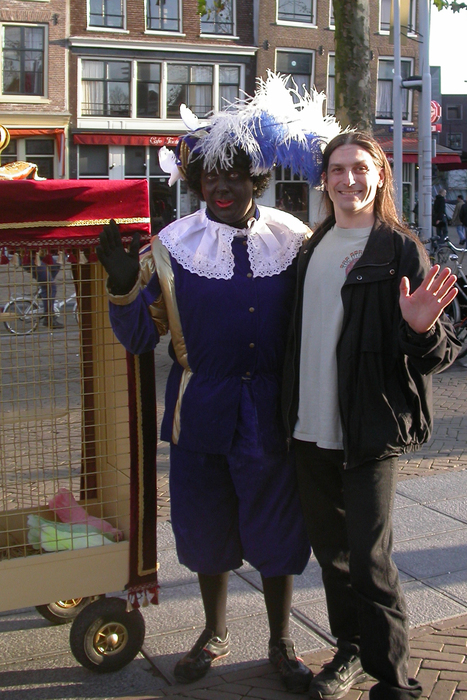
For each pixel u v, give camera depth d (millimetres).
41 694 2453
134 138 20781
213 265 2363
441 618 2881
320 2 21922
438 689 2412
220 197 2377
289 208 17453
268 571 2482
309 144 2369
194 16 21047
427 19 11844
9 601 2389
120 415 2604
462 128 53844
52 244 2234
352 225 2279
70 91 20250
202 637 2600
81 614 2496
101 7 20234
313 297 2301
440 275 1977
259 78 2420
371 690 2283
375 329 2160
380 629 2188
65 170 20406
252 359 2391
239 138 2262
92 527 2598
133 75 20656
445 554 3434
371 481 2201
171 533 3736
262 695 2436
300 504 2490
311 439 2326
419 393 2215
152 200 21328
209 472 2436
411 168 23984
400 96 11680
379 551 2201
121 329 2225
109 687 2492
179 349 2441
